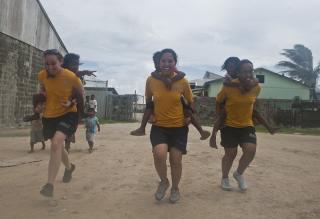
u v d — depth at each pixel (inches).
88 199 228.5
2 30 693.3
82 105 233.0
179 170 225.3
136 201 226.7
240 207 219.3
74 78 226.8
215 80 1771.7
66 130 223.5
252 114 254.1
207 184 272.8
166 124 221.5
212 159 386.9
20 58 757.3
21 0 748.0
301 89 1854.1
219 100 249.1
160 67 223.6
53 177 212.4
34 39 809.5
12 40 727.1
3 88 704.4
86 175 294.5
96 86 1680.6
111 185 264.4
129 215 201.5
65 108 225.8
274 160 399.2
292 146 559.2
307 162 393.7
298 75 2277.3
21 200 223.1
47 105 229.6
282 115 1277.1
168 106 220.4
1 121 701.9
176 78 221.5
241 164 253.4
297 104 1256.2
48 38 876.0
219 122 252.5
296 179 298.4
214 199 234.4
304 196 246.1
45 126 231.6
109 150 442.0
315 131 1054.4
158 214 204.1
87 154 408.2
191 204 222.8
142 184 268.5
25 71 777.6
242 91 240.5
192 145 515.8
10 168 319.3
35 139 410.6
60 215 198.2
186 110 226.8
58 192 241.9
